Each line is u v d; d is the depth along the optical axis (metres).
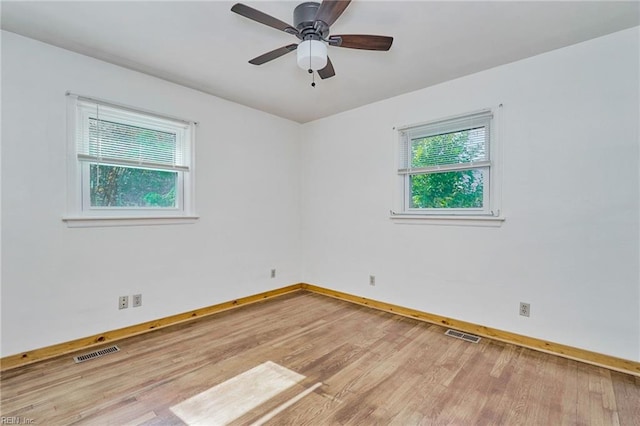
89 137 2.54
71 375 2.06
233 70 2.73
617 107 2.17
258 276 3.83
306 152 4.35
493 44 2.30
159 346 2.51
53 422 1.61
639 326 2.11
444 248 3.01
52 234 2.34
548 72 2.42
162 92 2.93
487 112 2.72
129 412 1.70
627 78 2.13
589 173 2.28
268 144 3.95
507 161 2.63
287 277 4.21
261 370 2.15
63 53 2.38
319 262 4.20
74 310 2.44
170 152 3.05
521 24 2.05
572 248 2.35
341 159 3.91
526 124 2.53
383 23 2.02
